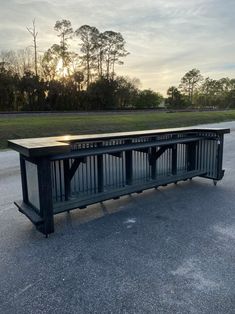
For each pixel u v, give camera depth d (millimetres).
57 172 3689
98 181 4141
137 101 51500
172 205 4293
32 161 3277
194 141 5324
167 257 2748
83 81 44625
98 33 46719
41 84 38344
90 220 3752
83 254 2840
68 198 3809
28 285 2340
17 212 4055
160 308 2045
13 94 37188
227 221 3643
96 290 2262
